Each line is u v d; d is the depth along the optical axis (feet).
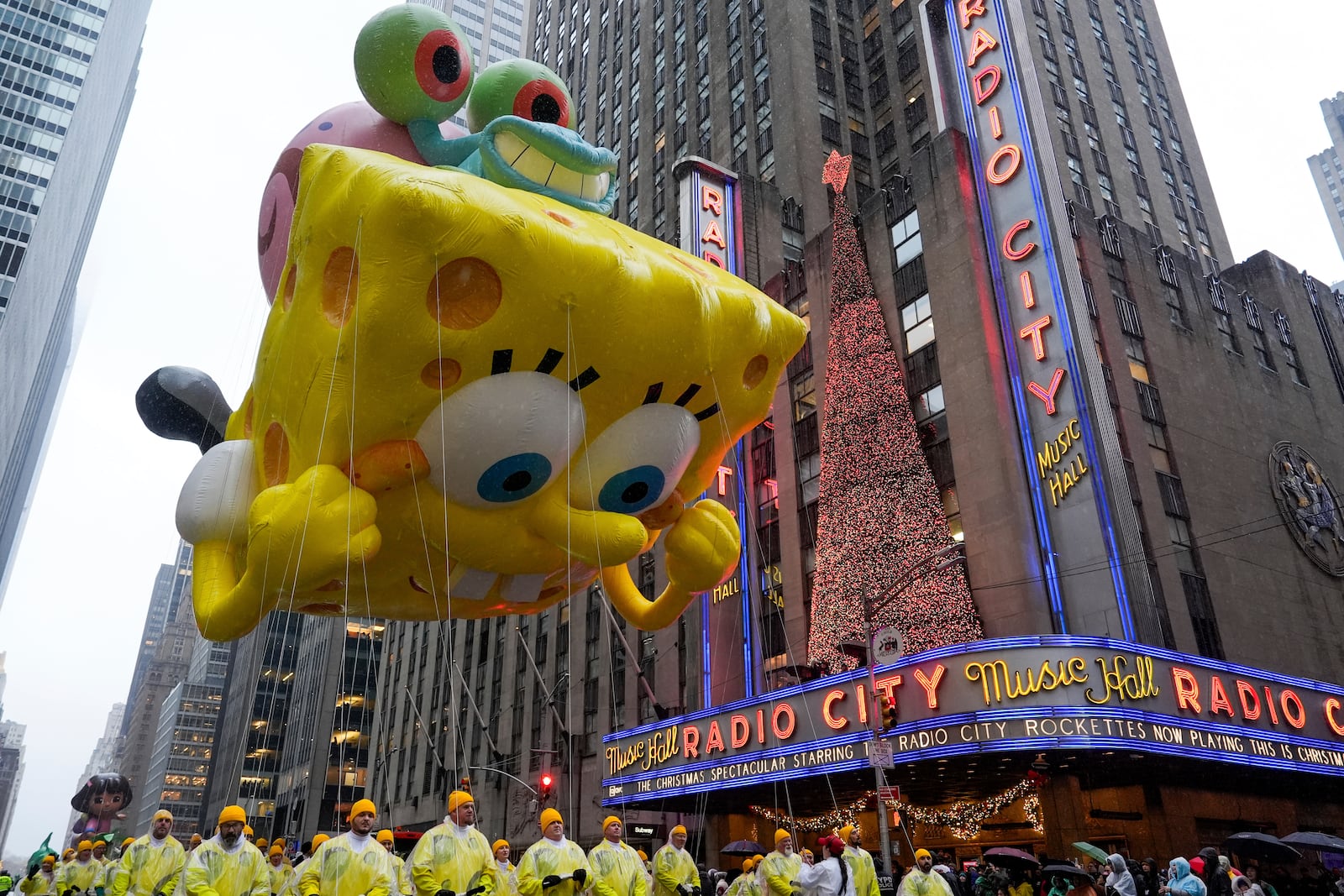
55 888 42.14
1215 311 135.95
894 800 71.26
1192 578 108.99
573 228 30.99
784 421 138.41
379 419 29.53
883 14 192.34
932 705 83.46
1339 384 151.12
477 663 214.90
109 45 410.31
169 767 482.28
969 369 113.09
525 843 169.37
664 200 208.13
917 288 125.18
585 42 270.26
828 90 184.75
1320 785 99.76
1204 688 86.28
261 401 33.68
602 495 34.81
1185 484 114.52
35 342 385.50
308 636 349.82
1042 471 105.19
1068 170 165.58
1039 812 94.27
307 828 287.07
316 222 29.84
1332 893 60.90
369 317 27.89
